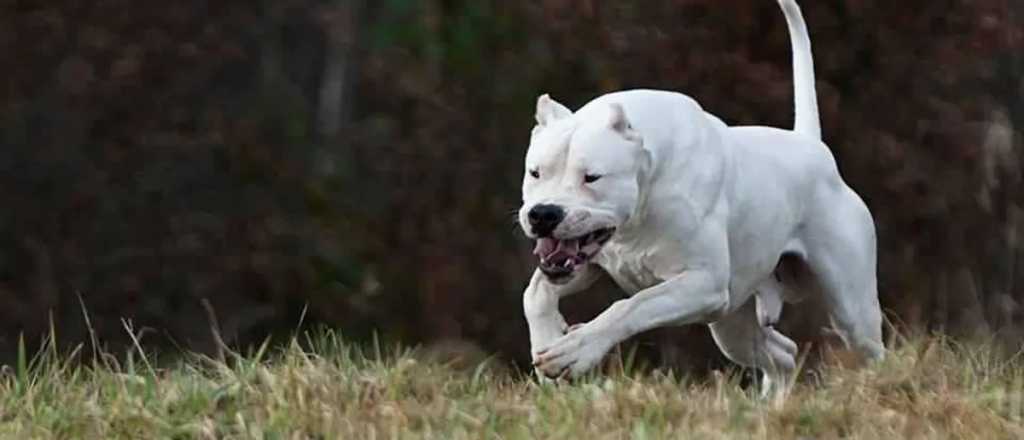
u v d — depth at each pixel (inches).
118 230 754.8
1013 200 700.0
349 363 333.7
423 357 416.2
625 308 340.5
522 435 304.0
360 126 776.9
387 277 733.3
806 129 388.5
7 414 319.9
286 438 305.1
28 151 759.1
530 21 736.3
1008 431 314.8
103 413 315.9
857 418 316.5
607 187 330.6
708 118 354.0
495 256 719.1
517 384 344.5
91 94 766.5
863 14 701.9
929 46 705.6
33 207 754.8
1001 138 703.7
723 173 348.8
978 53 702.5
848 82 706.2
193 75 780.6
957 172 699.4
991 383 338.6
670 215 340.8
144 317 736.3
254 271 745.6
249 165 770.8
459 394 330.6
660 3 708.7
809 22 703.1
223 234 756.6
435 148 743.1
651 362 608.4
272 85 796.0
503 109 742.5
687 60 698.8
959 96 706.8
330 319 733.3
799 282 379.6
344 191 764.6
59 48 769.6
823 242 370.6
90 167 762.2
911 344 355.3
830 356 366.0
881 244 690.8
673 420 316.2
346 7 796.6
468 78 751.1
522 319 708.0
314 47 821.2
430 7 777.6
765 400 327.3
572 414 314.2
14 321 731.4
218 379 334.0
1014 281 691.4
